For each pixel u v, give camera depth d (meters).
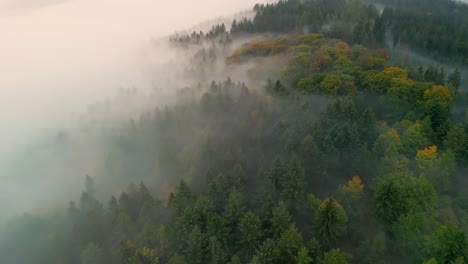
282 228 74.75
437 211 74.00
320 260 65.88
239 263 67.94
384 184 74.38
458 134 87.75
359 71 145.38
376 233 74.06
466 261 59.47
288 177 86.31
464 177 84.50
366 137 99.00
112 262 92.25
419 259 66.00
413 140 91.56
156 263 79.88
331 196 77.94
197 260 75.75
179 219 85.19
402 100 115.69
